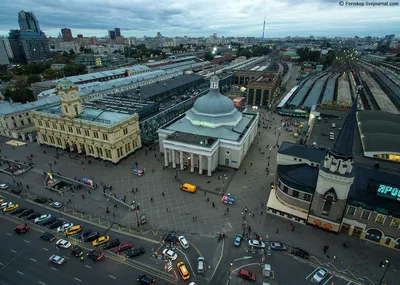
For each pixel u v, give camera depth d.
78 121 100.88
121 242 62.81
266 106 177.62
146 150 110.69
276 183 81.31
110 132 94.00
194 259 58.00
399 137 84.50
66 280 53.16
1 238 64.25
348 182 58.53
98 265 56.72
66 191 82.81
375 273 54.47
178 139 93.56
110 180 88.88
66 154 108.69
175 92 157.38
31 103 138.75
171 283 52.44
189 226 67.81
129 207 74.88
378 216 59.41
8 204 75.69
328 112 123.44
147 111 117.19
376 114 113.88
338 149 58.78
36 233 65.88
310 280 52.97
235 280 52.91
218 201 77.75
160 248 61.16
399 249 59.66
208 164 89.00
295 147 77.38
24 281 53.03
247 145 107.19
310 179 67.62
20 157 105.94
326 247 59.41
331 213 63.41
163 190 83.12
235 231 66.06
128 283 52.50
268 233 65.12
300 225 67.88
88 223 69.00
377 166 73.25
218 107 101.12
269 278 53.22
